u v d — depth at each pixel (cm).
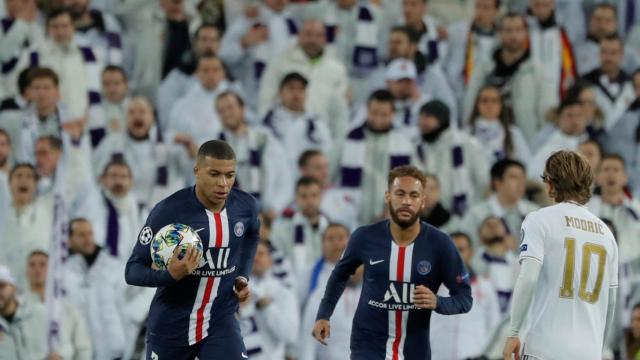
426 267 2595
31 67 4488
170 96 4916
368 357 2620
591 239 2391
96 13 4969
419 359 2616
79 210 4259
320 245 4272
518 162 4441
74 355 3881
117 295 3978
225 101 4522
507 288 4138
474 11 5416
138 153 4516
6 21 4816
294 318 3903
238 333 2561
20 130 4403
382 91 4622
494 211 4419
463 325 3888
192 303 2511
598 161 4559
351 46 5166
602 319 2412
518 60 5025
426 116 4619
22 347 3781
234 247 2525
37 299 3875
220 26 5194
